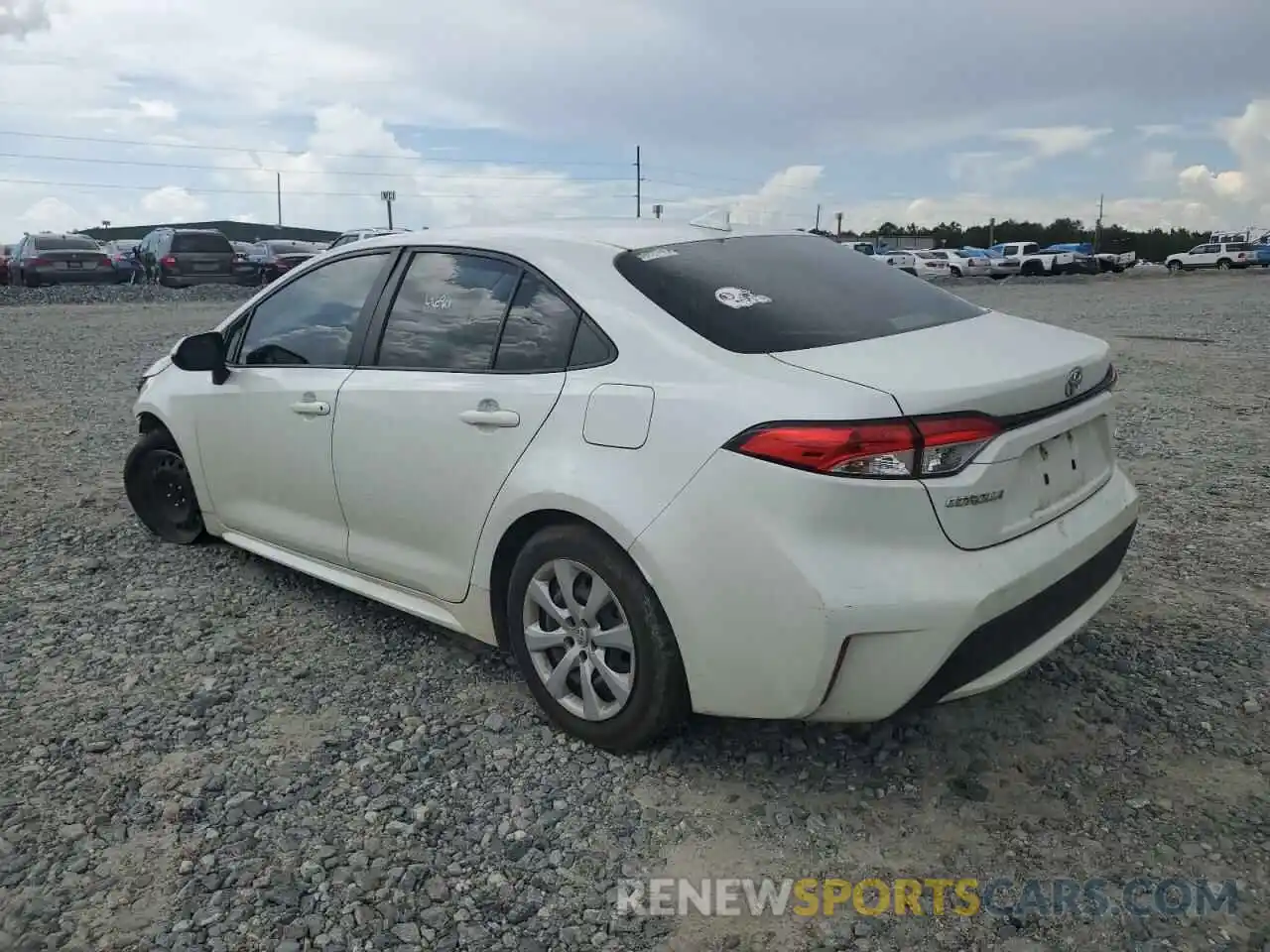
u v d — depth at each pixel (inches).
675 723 125.8
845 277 144.5
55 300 855.7
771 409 110.7
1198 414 341.4
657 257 135.7
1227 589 179.6
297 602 182.1
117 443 310.2
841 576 106.7
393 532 153.7
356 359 159.3
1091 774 125.0
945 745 132.0
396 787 123.7
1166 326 671.8
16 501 244.8
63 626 171.3
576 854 111.7
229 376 182.1
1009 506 114.3
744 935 99.9
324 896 104.7
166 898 104.4
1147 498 236.2
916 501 106.9
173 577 194.1
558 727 136.4
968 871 108.6
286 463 169.9
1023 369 117.3
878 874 108.4
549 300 136.2
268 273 1090.7
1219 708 139.2
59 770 127.6
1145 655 154.6
